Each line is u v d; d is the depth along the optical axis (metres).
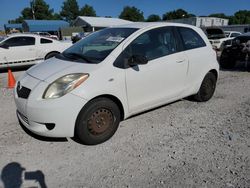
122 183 2.83
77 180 2.88
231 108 5.20
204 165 3.16
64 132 3.34
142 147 3.58
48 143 3.66
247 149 3.54
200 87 5.25
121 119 3.95
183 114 4.82
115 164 3.18
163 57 4.26
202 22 39.97
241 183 2.83
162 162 3.22
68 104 3.24
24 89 3.50
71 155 3.37
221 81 7.87
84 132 3.45
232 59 10.20
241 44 9.80
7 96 6.08
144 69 3.93
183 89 4.76
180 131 4.10
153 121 4.48
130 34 4.00
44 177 2.92
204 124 4.38
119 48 3.75
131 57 3.70
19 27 58.44
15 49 9.68
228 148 3.57
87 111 3.40
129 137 3.87
